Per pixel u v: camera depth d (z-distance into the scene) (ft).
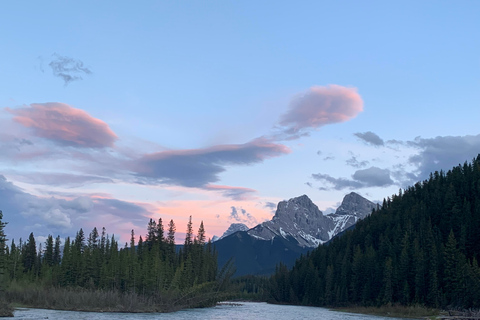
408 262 540.52
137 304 413.18
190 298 501.56
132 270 507.71
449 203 643.04
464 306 449.06
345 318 400.67
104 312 378.73
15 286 449.06
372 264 599.98
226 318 359.87
